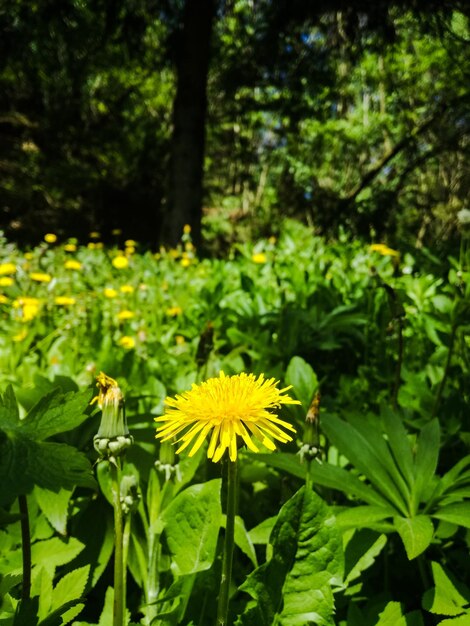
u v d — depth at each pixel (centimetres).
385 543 167
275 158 2572
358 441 171
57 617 112
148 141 2153
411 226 1894
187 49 1151
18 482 84
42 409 93
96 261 754
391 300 225
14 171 2034
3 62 1257
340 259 673
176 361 353
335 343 349
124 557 127
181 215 1160
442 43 1164
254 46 1345
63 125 2052
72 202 2102
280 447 202
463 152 1334
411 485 161
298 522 124
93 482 89
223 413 101
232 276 595
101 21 1328
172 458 136
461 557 169
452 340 250
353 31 1117
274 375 260
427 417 242
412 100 2144
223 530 168
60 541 161
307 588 123
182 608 134
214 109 1952
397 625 136
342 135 2425
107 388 104
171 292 541
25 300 441
